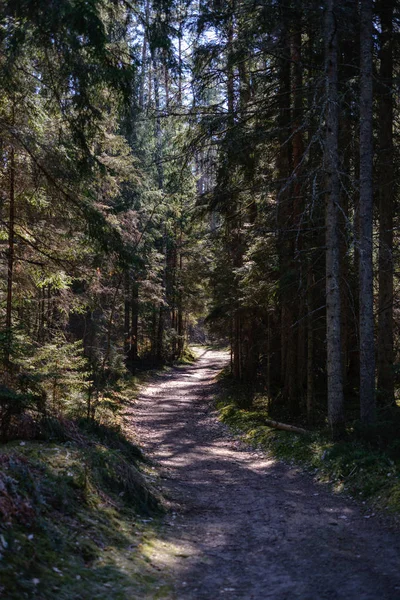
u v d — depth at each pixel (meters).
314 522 7.39
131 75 9.76
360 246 11.88
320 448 11.52
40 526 5.21
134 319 34.72
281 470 11.41
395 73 15.05
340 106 12.09
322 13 12.05
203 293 38.56
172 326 45.91
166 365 39.84
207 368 42.09
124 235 20.59
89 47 9.24
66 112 10.41
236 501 8.80
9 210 12.52
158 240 35.75
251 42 13.09
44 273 13.59
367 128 11.91
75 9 8.27
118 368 23.08
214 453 13.62
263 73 15.07
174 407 22.12
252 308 19.64
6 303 13.72
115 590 4.69
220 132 13.93
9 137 10.65
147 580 5.08
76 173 10.97
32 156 10.75
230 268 20.09
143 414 20.12
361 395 11.88
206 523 7.44
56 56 9.77
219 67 14.45
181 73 10.80
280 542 6.56
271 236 15.33
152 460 11.97
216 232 20.86
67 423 9.07
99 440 9.84
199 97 14.02
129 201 26.42
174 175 15.34
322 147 11.35
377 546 6.22
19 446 7.36
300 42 15.27
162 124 15.40
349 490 8.91
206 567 5.66
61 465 6.98
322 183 13.45
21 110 10.77
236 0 13.05
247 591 5.03
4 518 4.93
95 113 10.11
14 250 13.07
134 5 10.67
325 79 11.58
